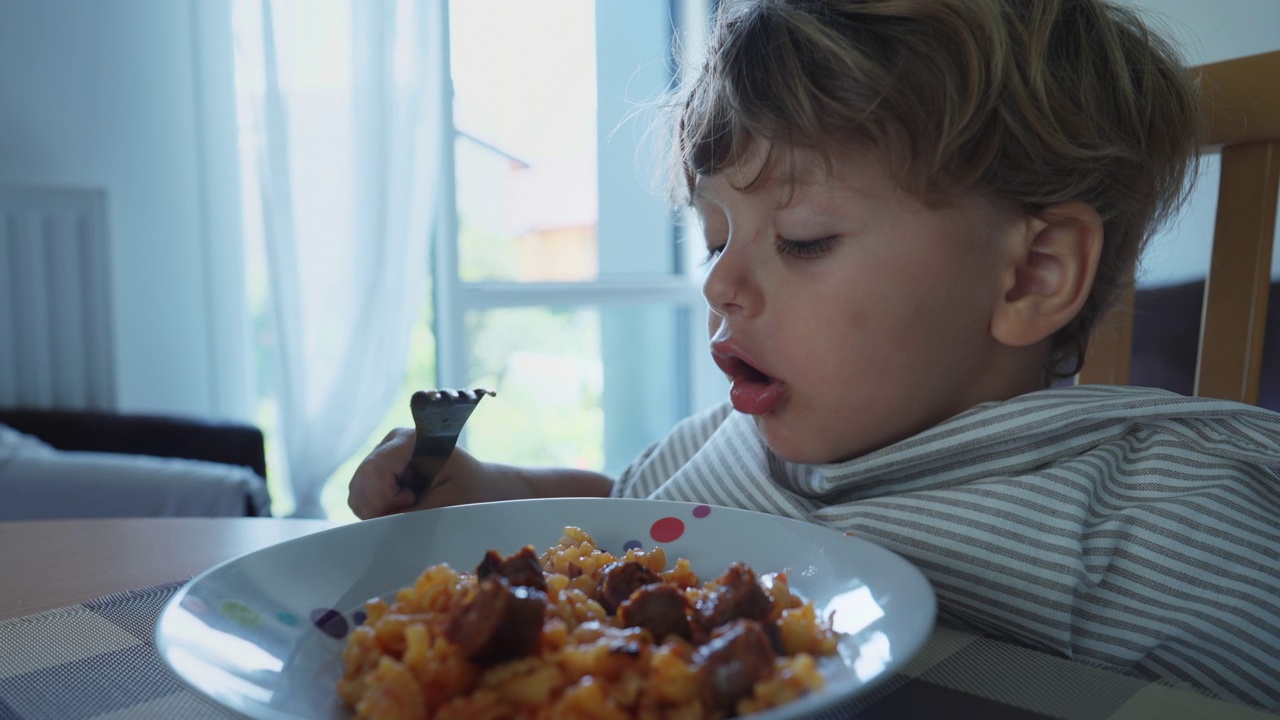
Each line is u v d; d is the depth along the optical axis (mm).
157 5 2297
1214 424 643
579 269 2959
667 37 2939
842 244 592
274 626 437
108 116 2244
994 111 588
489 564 438
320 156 2398
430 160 2445
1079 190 630
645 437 3180
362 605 490
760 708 327
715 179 644
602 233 3000
